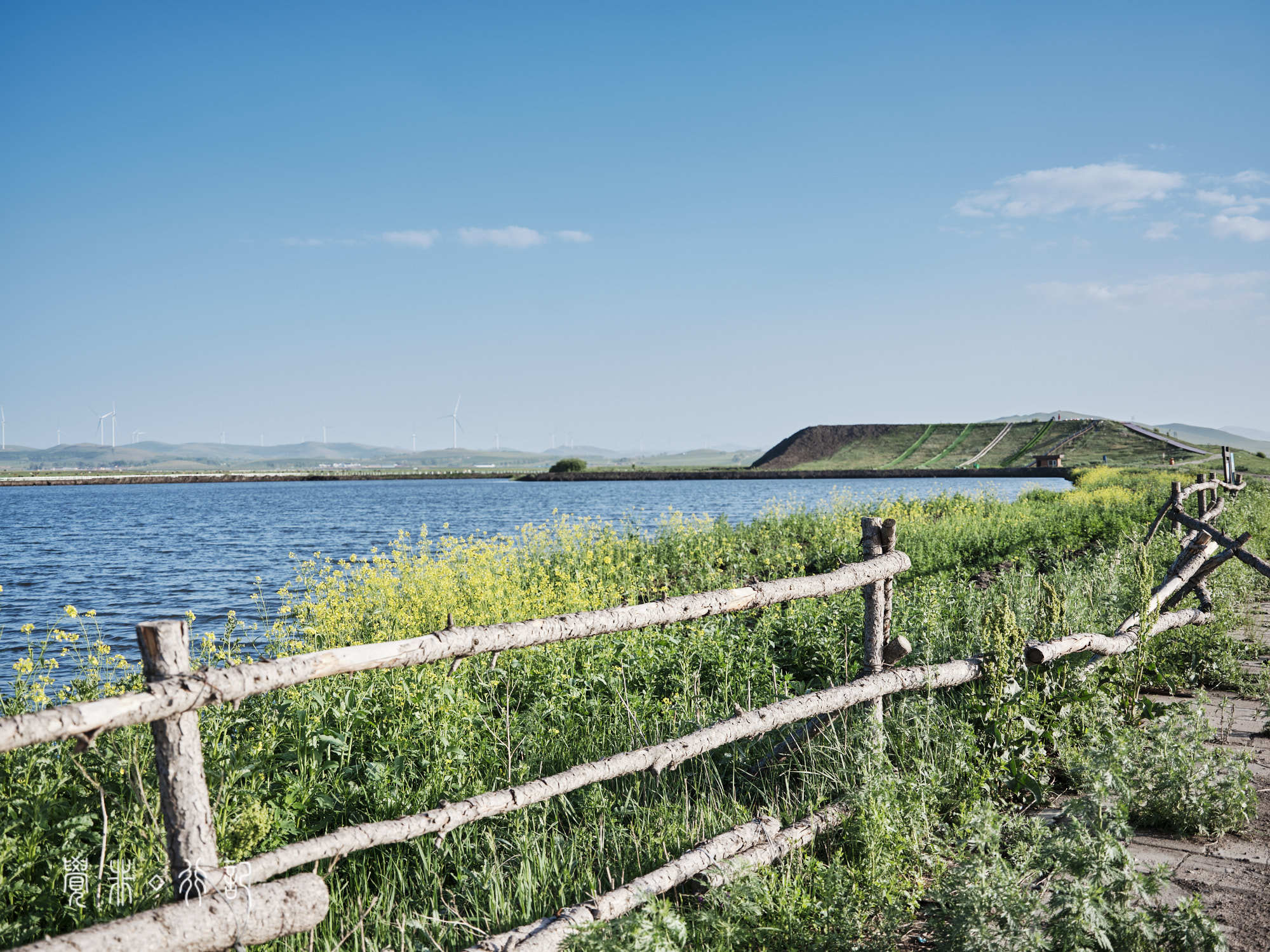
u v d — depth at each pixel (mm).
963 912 3332
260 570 23594
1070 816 3775
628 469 173875
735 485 111750
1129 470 84562
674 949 3176
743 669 7238
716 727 4566
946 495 32250
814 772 4941
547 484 135000
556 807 4961
